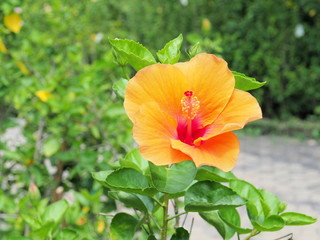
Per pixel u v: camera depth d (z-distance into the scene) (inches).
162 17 142.6
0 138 51.9
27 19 55.4
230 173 19.3
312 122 125.3
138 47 17.8
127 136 42.3
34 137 44.6
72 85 44.4
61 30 49.3
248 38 129.1
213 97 15.8
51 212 23.2
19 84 44.3
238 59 128.9
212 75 15.8
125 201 17.8
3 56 47.0
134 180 17.0
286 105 132.6
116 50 17.2
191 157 13.9
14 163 44.0
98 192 35.0
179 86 15.8
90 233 32.0
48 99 41.1
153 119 15.0
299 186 81.3
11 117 48.3
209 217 18.4
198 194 16.6
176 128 15.5
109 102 46.2
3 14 46.5
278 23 129.0
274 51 129.3
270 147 110.4
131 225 18.3
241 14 132.2
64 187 44.1
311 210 70.7
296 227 64.9
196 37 33.9
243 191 19.0
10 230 42.1
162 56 18.3
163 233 17.6
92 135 45.7
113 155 43.1
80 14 71.1
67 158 40.6
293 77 127.0
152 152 14.5
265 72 130.5
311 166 93.9
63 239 21.7
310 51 128.8
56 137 41.3
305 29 125.4
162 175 15.9
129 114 14.9
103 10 144.0
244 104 15.6
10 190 44.2
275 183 83.3
